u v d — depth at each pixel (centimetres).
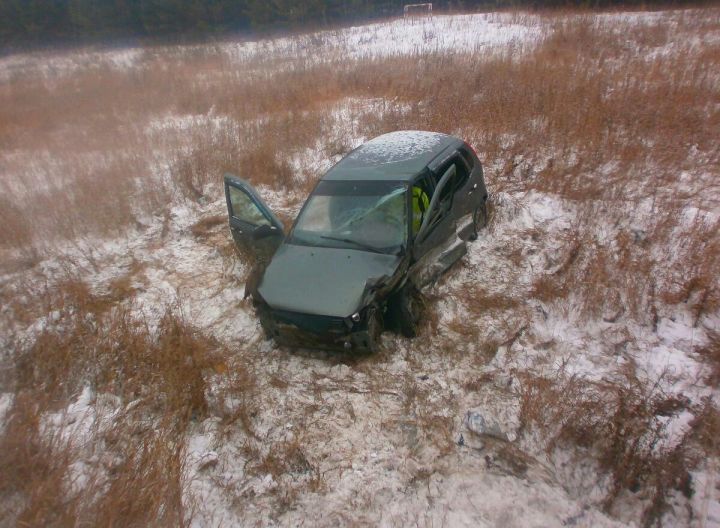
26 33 3216
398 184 592
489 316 584
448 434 445
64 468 408
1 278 757
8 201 937
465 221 686
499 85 1272
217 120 1381
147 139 1254
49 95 1814
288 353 555
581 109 1062
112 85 1848
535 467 414
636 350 525
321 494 406
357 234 574
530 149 970
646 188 805
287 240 600
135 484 394
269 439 458
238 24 3102
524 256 688
